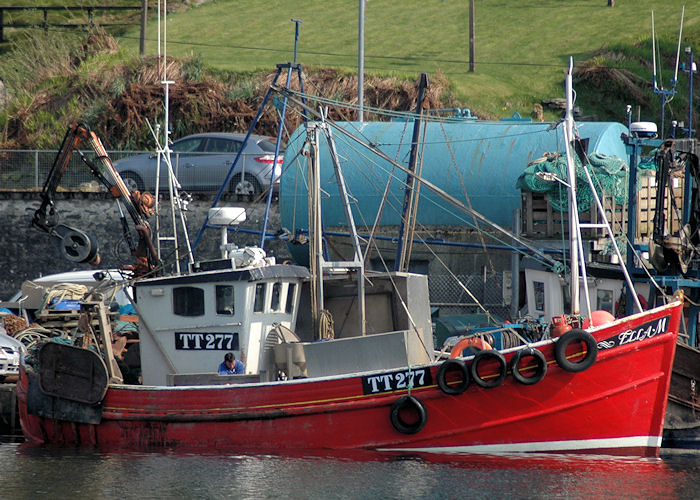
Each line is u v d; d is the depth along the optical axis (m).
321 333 73.50
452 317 97.75
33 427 74.50
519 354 65.00
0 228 122.56
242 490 57.28
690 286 79.38
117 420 70.81
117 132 159.75
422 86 92.19
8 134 168.12
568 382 65.25
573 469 62.12
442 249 105.94
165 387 69.62
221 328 72.06
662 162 80.75
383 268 108.44
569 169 71.50
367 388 66.56
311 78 167.00
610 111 171.62
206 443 68.94
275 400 67.69
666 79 179.50
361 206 107.19
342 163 108.06
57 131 164.00
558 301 90.12
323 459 64.94
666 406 68.62
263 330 73.12
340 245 108.56
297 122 158.62
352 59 193.38
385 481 58.97
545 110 169.25
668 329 65.75
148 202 83.38
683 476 60.75
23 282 114.12
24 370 75.88
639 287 85.19
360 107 87.25
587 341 64.75
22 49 191.88
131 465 63.88
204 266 73.94
